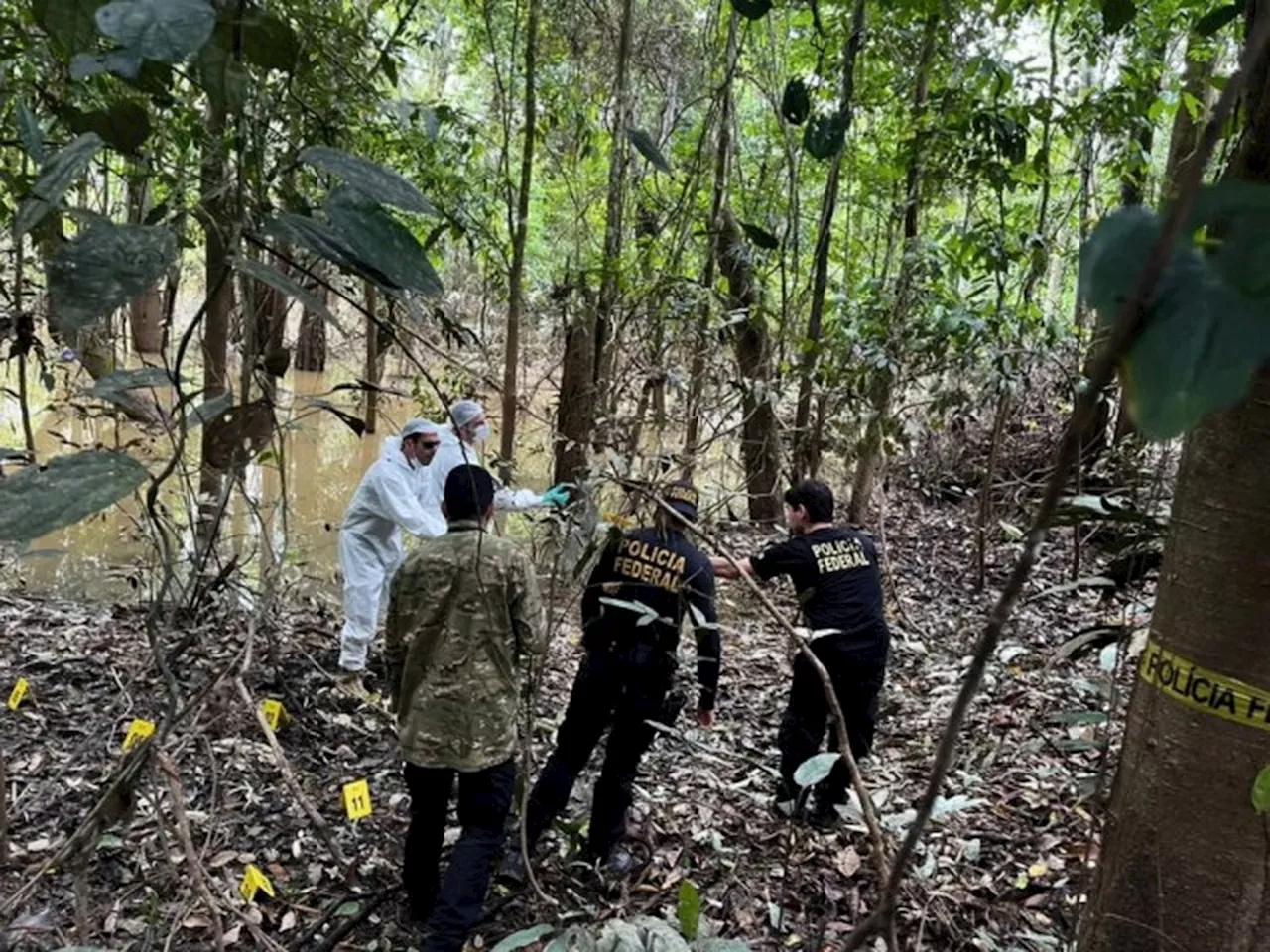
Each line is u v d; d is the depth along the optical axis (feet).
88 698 12.89
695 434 16.80
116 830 9.57
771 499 20.47
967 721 12.90
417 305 2.97
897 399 19.71
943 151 15.81
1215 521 3.44
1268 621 3.40
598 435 14.38
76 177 2.48
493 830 8.64
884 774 11.44
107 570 18.39
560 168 22.82
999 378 17.08
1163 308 1.09
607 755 9.77
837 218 26.66
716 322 17.02
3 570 18.06
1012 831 10.18
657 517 9.52
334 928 9.09
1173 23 13.89
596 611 9.64
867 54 16.87
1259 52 1.08
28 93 5.74
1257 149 2.87
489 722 8.48
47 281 2.29
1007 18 14.33
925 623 17.39
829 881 9.68
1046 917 8.68
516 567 8.55
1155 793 3.68
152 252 2.38
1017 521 21.57
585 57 21.08
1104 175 20.17
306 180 6.00
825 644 10.30
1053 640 15.89
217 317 11.27
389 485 13.69
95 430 16.30
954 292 18.10
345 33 6.05
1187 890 3.62
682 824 10.82
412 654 8.59
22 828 10.07
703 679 10.18
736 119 20.90
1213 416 3.45
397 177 2.73
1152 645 3.73
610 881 9.67
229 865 9.79
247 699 3.93
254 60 2.92
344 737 12.59
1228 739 3.47
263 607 5.07
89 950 3.26
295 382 34.88
